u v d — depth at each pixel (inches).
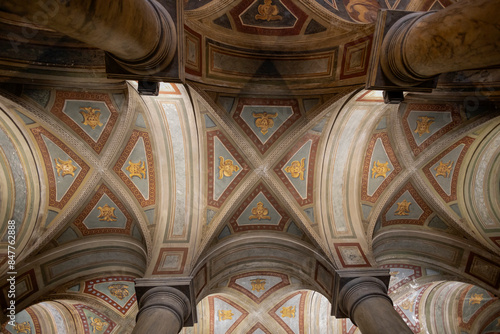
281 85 291.3
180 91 280.7
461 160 350.0
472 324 471.5
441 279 367.9
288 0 261.9
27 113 274.7
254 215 349.1
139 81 208.5
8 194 307.7
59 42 235.1
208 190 337.7
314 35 273.4
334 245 325.7
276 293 390.0
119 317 377.4
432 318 486.0
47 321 413.7
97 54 244.5
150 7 178.5
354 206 347.6
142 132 312.3
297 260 342.3
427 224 360.8
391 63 200.2
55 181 315.0
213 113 299.0
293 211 340.5
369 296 264.5
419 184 349.7
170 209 332.8
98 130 302.2
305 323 443.8
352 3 272.5
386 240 354.6
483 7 146.0
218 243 335.0
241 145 322.3
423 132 330.3
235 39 274.5
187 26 250.2
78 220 324.5
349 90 274.4
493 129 328.8
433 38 168.1
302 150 332.8
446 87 291.1
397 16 207.5
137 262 323.6
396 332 223.1
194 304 282.0
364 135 331.3
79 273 326.3
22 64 236.5
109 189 323.3
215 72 280.5
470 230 345.1
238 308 422.6
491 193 359.6
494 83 275.0
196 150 324.5
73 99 278.4
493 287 320.5
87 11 134.6
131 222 333.1
